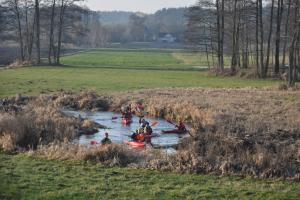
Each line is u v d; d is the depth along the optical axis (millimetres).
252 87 50094
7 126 24672
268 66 69375
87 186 16672
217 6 70125
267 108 35062
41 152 21328
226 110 34719
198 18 72938
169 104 37781
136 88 50500
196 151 21562
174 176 18203
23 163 19500
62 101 41531
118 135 30562
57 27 90000
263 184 17375
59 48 84625
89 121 32844
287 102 37781
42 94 44406
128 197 15672
